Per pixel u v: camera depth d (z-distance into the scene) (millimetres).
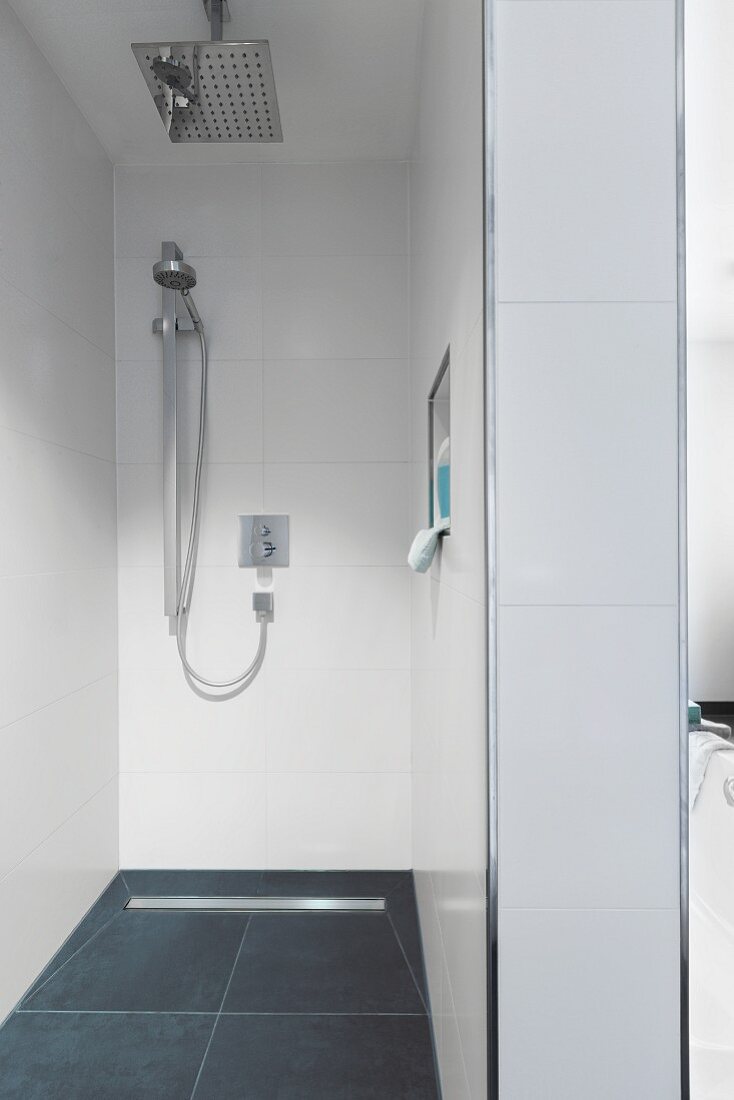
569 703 833
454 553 1179
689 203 889
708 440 913
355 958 1880
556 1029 841
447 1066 1302
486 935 856
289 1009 1672
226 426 2334
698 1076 891
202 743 2340
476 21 898
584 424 829
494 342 829
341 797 2348
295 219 2334
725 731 920
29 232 1756
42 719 1813
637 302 827
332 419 2338
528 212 826
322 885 2252
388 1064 1494
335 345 2338
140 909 2121
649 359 828
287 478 2336
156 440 2338
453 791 1206
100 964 1853
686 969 839
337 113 2086
